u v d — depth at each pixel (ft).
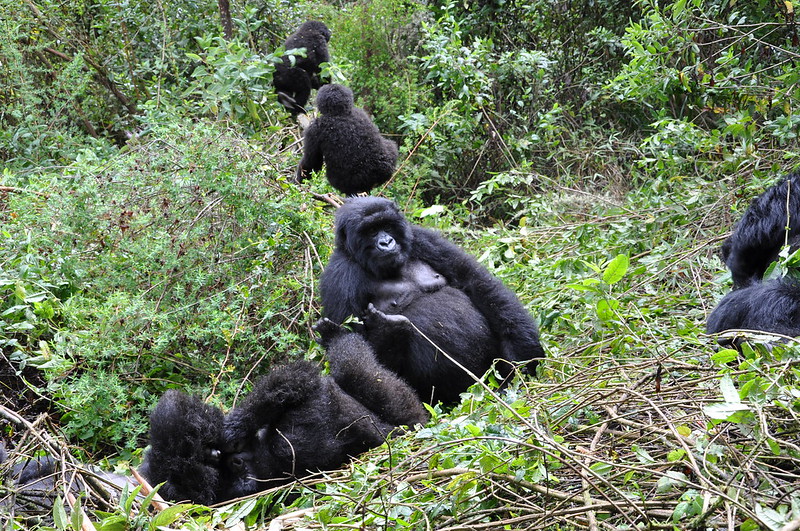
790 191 26.53
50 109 52.44
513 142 52.90
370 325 29.01
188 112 49.65
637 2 49.11
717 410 17.58
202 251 33.50
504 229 42.91
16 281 31.24
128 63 58.03
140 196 34.91
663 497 17.95
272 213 35.24
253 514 21.91
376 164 42.83
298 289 33.60
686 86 44.04
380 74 61.05
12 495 22.15
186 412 22.75
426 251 31.14
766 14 48.29
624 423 20.63
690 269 35.24
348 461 24.22
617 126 57.00
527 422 19.39
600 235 39.40
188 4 59.26
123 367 29.73
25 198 37.11
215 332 30.17
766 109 41.65
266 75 49.70
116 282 32.32
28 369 30.99
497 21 62.85
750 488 16.78
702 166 43.57
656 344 24.40
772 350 21.76
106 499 22.85
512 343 29.14
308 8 68.44
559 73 59.57
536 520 18.22
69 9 60.95
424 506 19.07
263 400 23.70
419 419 25.99
